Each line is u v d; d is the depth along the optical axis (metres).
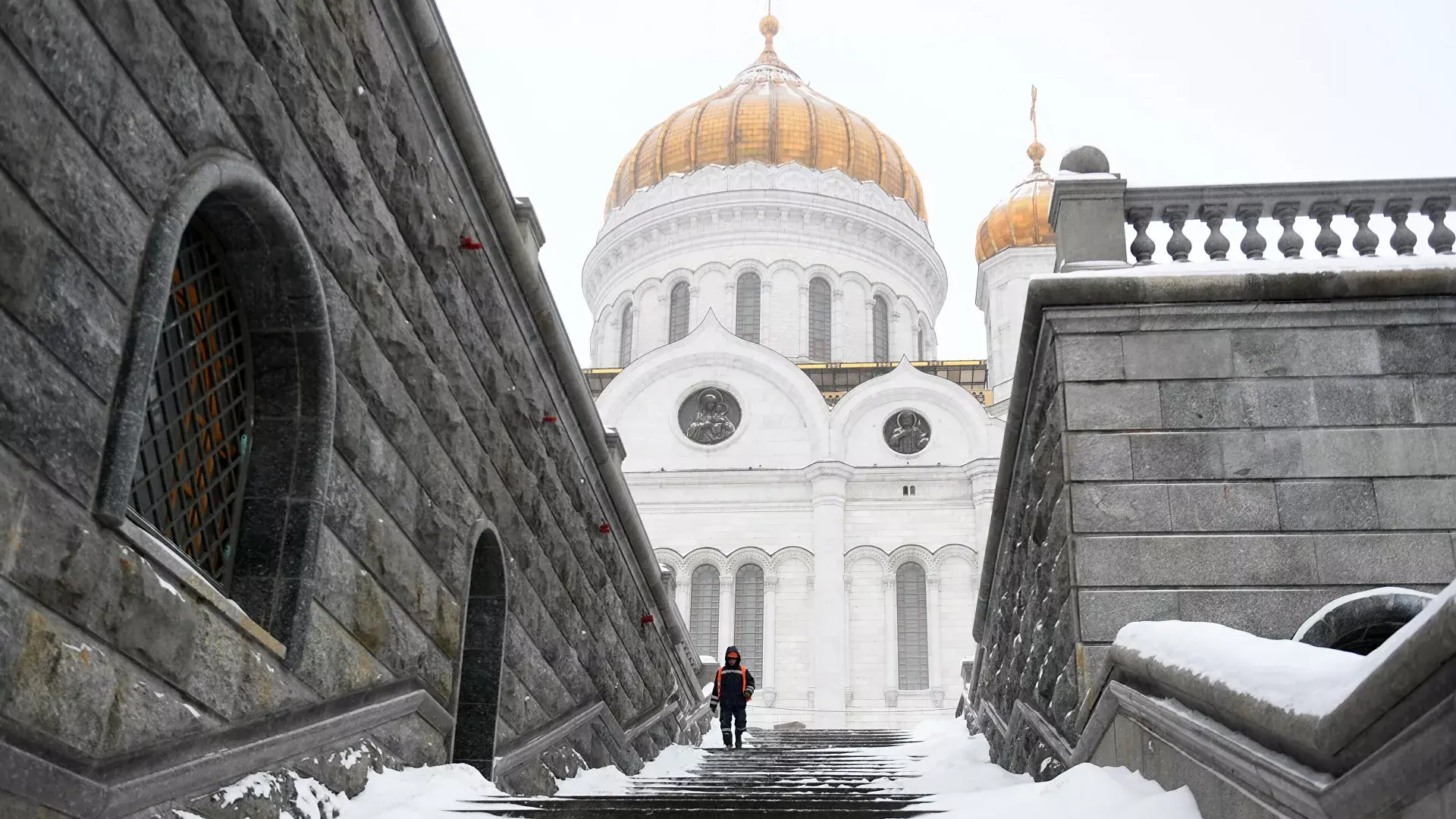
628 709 18.70
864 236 59.25
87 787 6.24
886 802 10.06
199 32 7.14
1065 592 11.97
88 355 6.24
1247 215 13.41
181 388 7.89
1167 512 11.76
